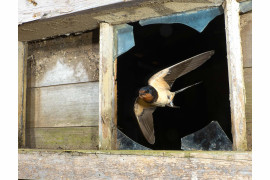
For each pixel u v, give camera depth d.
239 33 2.33
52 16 2.42
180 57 2.98
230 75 2.31
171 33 2.81
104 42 2.43
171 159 2.25
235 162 2.21
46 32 2.50
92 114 2.48
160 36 2.83
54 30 2.49
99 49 2.43
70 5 2.40
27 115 2.55
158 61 2.99
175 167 2.25
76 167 2.33
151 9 2.37
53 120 2.52
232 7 2.32
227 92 2.92
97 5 2.37
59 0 2.41
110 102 2.42
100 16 2.40
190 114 3.14
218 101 2.94
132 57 2.91
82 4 2.39
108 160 2.30
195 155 2.24
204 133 2.35
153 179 2.26
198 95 3.09
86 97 2.50
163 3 2.35
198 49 2.93
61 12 2.41
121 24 2.45
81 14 2.39
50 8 2.42
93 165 2.31
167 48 2.95
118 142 2.42
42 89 2.55
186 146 2.36
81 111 2.50
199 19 2.38
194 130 3.11
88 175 2.32
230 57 2.31
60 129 2.51
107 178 2.30
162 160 2.26
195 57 2.37
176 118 3.20
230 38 2.32
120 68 2.86
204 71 3.00
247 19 2.36
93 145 2.47
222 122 2.92
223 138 2.33
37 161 2.37
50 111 2.53
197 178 2.23
